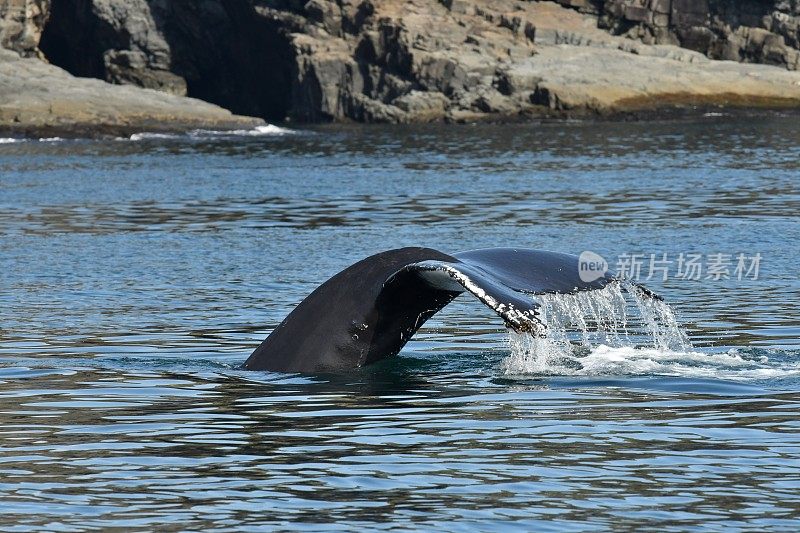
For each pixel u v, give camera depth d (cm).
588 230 9238
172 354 4778
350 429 3456
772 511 2681
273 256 8075
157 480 2992
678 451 3170
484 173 15475
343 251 8288
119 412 3747
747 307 5838
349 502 2792
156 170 16788
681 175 14488
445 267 3719
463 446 3259
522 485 2895
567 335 5066
